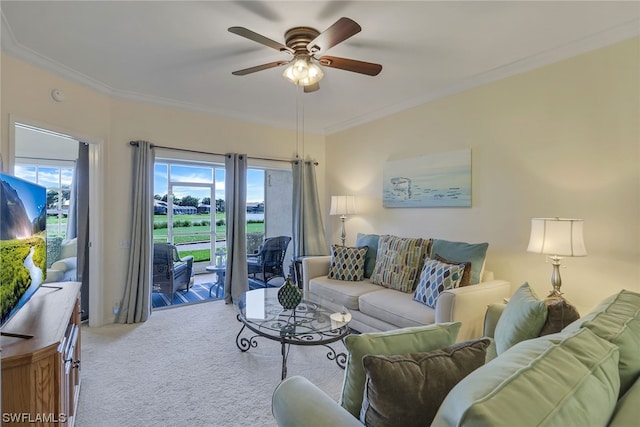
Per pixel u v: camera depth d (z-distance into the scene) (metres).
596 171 2.37
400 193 3.88
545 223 2.22
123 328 3.30
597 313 1.27
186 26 2.20
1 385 1.15
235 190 4.24
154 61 2.73
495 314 2.05
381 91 3.45
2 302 1.31
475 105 3.14
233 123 4.31
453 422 0.66
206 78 3.10
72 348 1.76
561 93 2.55
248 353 2.75
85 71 2.93
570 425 0.64
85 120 3.13
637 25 2.15
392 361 0.99
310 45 2.06
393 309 2.66
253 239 5.18
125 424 1.83
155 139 3.72
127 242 3.54
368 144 4.36
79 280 3.41
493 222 3.00
